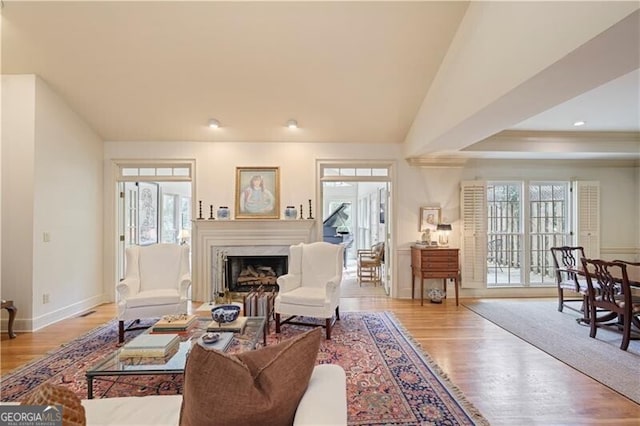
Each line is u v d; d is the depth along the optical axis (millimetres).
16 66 3902
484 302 5219
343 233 10258
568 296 5641
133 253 4004
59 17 3354
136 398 1603
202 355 996
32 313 3922
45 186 4137
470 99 3145
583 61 2078
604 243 5855
